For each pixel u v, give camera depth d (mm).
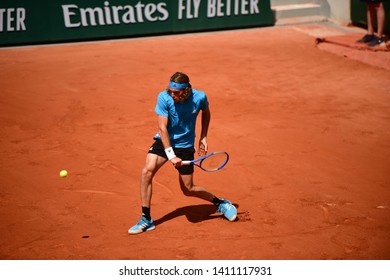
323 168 27984
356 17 65062
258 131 33375
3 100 39625
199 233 21484
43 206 24094
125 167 28328
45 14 56438
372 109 37719
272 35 61188
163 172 27422
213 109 37594
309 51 54250
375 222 22266
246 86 43031
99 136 32812
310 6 68000
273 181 26422
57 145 31484
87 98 40188
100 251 20250
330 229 21703
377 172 27516
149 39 59656
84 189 25781
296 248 20281
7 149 30906
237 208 23672
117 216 23125
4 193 25422
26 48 55625
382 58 50000
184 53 53406
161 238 21141
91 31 58438
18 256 19984
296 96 40656
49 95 40875
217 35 61469
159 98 20109
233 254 19891
